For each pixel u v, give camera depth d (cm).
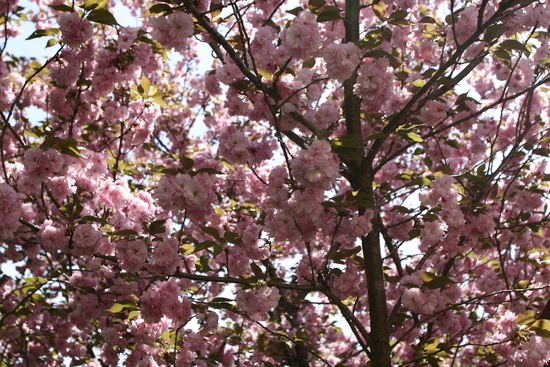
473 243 568
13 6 579
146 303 416
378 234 470
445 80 446
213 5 417
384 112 536
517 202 620
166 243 404
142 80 570
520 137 557
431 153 624
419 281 451
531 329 415
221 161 561
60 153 415
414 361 440
